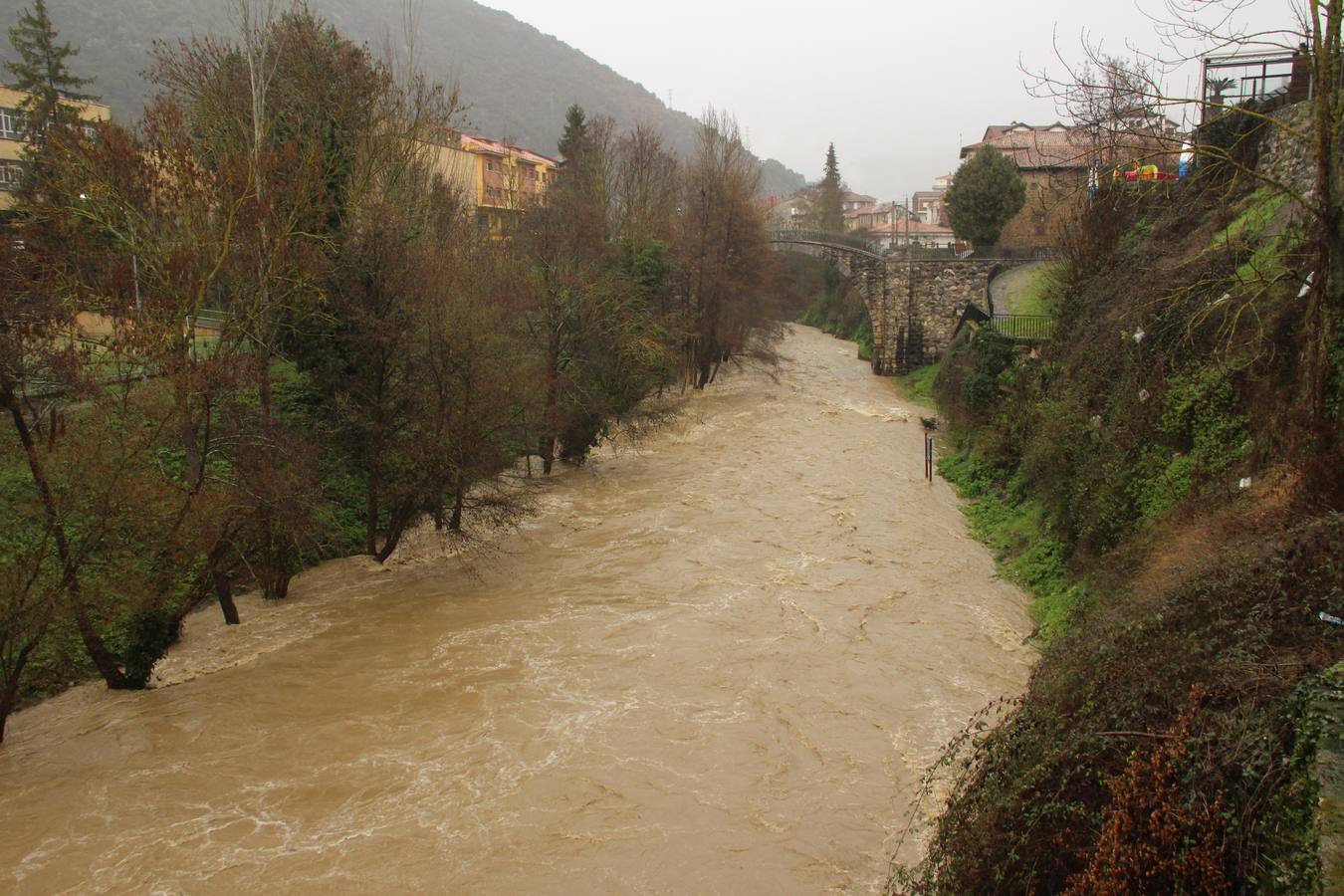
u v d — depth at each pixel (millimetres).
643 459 32969
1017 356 30719
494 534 24125
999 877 7676
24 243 15305
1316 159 11992
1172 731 7312
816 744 13375
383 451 21188
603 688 15305
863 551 22047
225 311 19500
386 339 20000
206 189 16828
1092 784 7734
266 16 22391
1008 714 9680
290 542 19469
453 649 17062
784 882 10398
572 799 12055
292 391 24859
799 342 68438
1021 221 54062
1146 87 16297
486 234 35250
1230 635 8375
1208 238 21969
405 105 26625
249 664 16625
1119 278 24234
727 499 27219
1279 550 9203
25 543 14797
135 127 16875
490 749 13398
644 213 45969
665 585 20156
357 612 19125
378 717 14500
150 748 13672
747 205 47906
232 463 20031
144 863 10961
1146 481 16781
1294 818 6031
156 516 15016
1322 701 6574
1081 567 17734
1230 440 15258
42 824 11828
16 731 14492
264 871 10750
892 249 53969
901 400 44906
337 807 12039
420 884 10469
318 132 21281
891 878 9445
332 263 19812
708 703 14703
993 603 18719
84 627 15016
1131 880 6621
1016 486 24391
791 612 18359
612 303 31359
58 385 14352
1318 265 12266
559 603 19312
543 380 27469
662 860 10797
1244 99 25359
